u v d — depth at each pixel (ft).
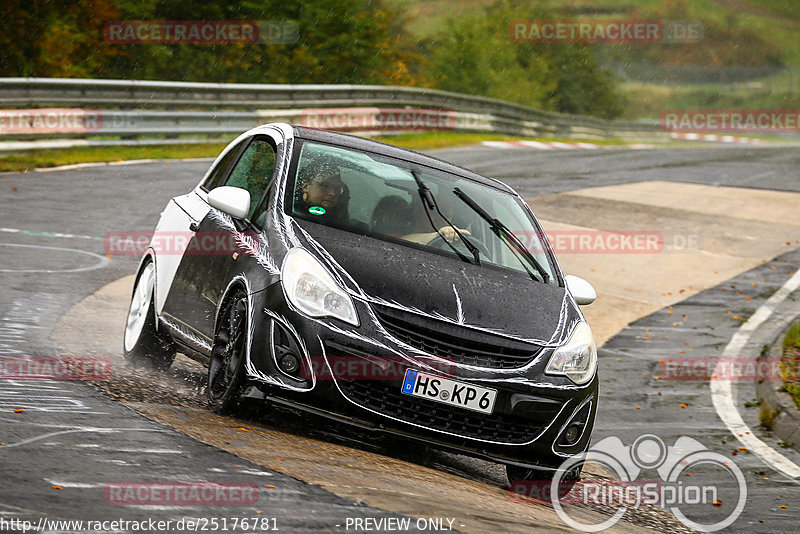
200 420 49.65
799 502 62.13
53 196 138.62
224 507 34.27
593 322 112.16
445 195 63.36
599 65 604.49
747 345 106.73
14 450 38.58
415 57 435.94
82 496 33.53
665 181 231.71
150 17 325.42
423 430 49.62
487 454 50.93
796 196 218.38
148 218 132.16
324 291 50.19
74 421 45.24
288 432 51.34
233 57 341.21
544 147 304.50
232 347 52.26
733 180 243.19
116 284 92.89
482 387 50.14
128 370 63.57
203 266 59.11
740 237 168.45
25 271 91.30
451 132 313.94
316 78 359.66
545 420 51.65
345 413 49.16
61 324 74.13
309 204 57.47
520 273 59.98
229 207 55.88
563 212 178.19
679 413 82.33
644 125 446.60
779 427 78.79
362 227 57.11
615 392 87.20
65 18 294.66
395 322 50.62
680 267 143.23
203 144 219.00
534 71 560.20
